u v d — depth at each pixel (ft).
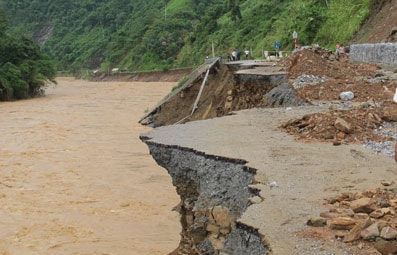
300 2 162.09
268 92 60.13
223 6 259.80
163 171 61.57
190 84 85.40
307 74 58.80
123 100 151.84
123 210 48.19
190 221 33.73
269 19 197.67
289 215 20.93
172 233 42.42
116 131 89.71
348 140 33.65
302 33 130.93
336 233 18.89
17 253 39.09
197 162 32.37
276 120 42.19
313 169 27.22
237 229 22.15
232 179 29.09
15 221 45.83
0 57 180.45
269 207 21.89
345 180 25.09
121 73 284.41
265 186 24.79
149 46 285.02
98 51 346.54
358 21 107.45
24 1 444.96
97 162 66.74
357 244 17.99
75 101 153.07
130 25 354.74
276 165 28.19
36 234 42.80
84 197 52.26
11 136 87.97
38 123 103.50
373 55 70.33
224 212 28.27
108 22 385.50
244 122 42.22
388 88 49.80
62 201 51.19
